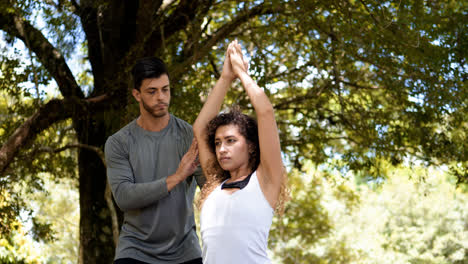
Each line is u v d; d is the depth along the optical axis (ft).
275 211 9.88
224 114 10.11
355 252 64.44
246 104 31.45
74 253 62.90
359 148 33.63
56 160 30.55
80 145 27.66
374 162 32.73
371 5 24.26
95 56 29.53
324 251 62.80
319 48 27.45
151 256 11.69
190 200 12.09
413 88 27.20
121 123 25.99
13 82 25.39
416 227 79.92
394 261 69.56
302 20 25.89
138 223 11.69
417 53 25.12
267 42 29.01
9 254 35.65
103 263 28.48
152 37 28.19
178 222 11.78
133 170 11.87
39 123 25.62
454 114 28.43
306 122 32.89
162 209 11.66
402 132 30.19
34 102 26.09
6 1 23.49
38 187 28.81
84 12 26.94
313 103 33.22
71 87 28.71
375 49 25.63
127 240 11.76
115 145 11.86
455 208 81.35
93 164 29.53
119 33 28.71
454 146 29.94
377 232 76.54
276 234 52.60
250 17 29.22
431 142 30.07
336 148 37.11
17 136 25.38
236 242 9.36
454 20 25.17
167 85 11.63
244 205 9.48
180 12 28.89
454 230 77.41
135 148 11.89
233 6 33.17
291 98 35.86
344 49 26.37
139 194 11.23
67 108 25.99
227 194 9.67
